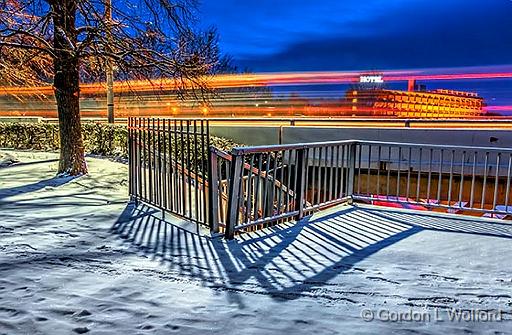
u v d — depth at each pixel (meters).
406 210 6.81
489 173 8.94
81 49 9.46
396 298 3.38
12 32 9.68
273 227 5.66
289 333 2.76
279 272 3.95
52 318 2.89
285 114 26.66
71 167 9.75
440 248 4.80
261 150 5.33
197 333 2.73
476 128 10.61
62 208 6.50
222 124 14.78
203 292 3.42
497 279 3.85
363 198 7.18
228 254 4.48
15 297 3.22
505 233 5.46
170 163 6.07
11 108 29.67
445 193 9.36
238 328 2.81
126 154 12.98
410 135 10.13
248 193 5.36
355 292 3.49
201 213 5.82
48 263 4.04
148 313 3.01
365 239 5.14
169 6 10.84
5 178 9.24
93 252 4.43
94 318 2.90
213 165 5.24
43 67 12.12
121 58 9.88
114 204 6.88
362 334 2.77
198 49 12.18
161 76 11.51
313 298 3.35
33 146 15.69
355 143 7.17
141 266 4.03
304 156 6.11
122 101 26.34
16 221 5.62
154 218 5.99
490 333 2.83
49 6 9.92
